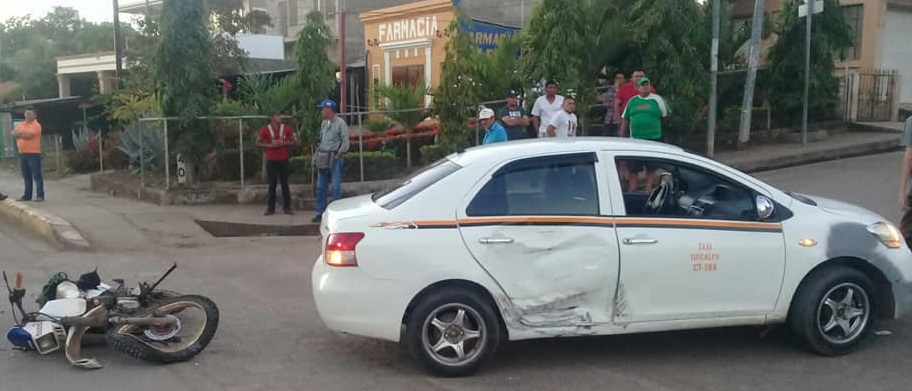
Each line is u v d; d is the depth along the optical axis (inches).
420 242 210.5
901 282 231.0
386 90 593.6
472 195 215.5
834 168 591.8
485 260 211.8
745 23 750.5
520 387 208.8
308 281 330.6
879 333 248.7
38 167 555.2
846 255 225.0
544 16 549.3
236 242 422.6
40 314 230.2
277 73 912.3
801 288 225.3
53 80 1838.1
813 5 658.2
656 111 438.3
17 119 1063.6
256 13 1206.9
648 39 611.5
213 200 528.4
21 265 368.2
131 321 229.1
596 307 216.2
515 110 467.5
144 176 579.5
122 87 1035.9
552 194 218.2
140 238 423.8
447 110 530.3
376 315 210.2
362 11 1215.6
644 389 206.7
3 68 1886.1
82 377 218.8
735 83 699.4
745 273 220.5
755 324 226.2
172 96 526.9
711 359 228.7
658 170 225.0
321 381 215.3
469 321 215.0
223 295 308.5
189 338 236.8
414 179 231.9
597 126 604.7
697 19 625.9
